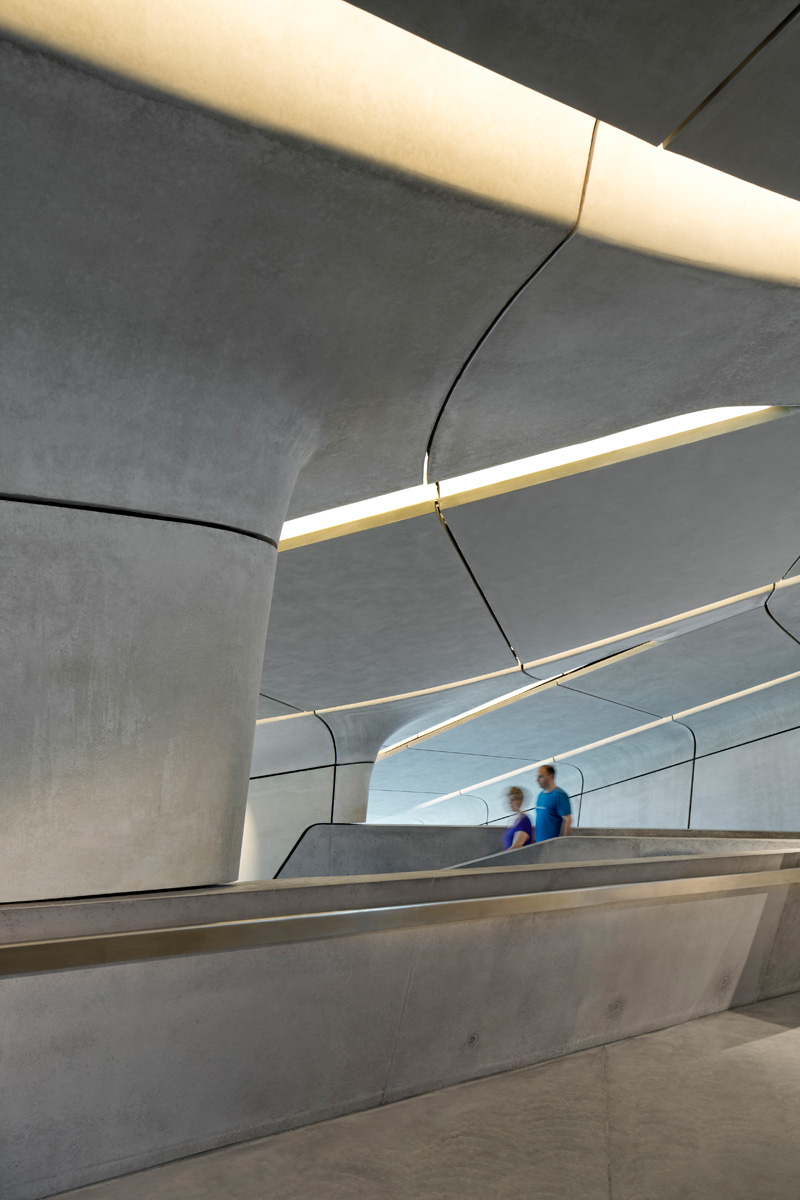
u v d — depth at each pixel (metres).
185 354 4.58
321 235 4.39
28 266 3.95
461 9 3.48
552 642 13.98
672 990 6.20
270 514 5.34
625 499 9.52
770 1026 6.20
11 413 4.16
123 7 3.40
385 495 8.94
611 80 3.85
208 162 3.86
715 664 17.56
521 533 9.77
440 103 4.27
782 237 5.82
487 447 7.36
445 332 5.45
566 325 5.70
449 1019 4.95
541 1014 5.41
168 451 4.67
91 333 4.26
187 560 4.69
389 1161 4.03
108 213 3.90
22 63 3.28
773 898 6.88
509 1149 4.17
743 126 4.11
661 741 23.12
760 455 9.29
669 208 5.23
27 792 4.08
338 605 10.80
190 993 4.02
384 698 15.09
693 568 12.06
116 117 3.57
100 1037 3.79
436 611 11.44
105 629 4.34
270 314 4.69
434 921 4.75
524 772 24.31
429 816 29.58
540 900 5.23
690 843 9.30
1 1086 3.56
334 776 16.72
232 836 4.80
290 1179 3.85
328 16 3.91
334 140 3.96
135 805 4.36
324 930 4.34
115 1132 3.84
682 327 6.05
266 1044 4.25
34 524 4.18
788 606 15.09
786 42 3.61
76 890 4.17
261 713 15.06
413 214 4.44
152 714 4.46
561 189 4.75
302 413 5.48
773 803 21.20
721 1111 4.64
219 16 3.62
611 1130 4.39
